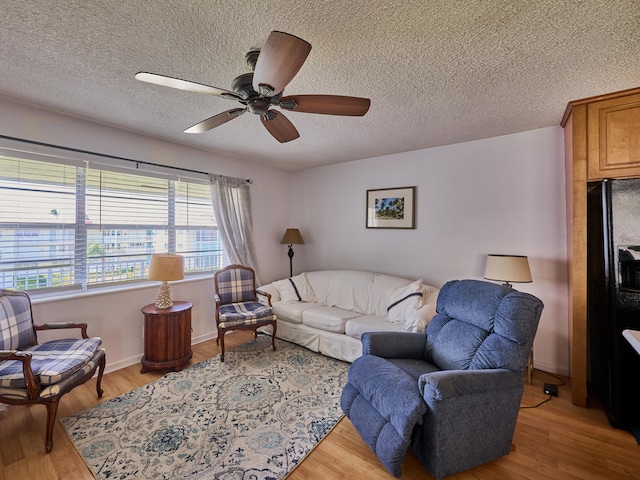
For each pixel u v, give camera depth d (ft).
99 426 6.31
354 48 5.15
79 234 8.52
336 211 13.69
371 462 5.43
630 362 6.23
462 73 5.95
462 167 10.35
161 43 5.03
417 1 4.09
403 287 10.27
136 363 9.46
